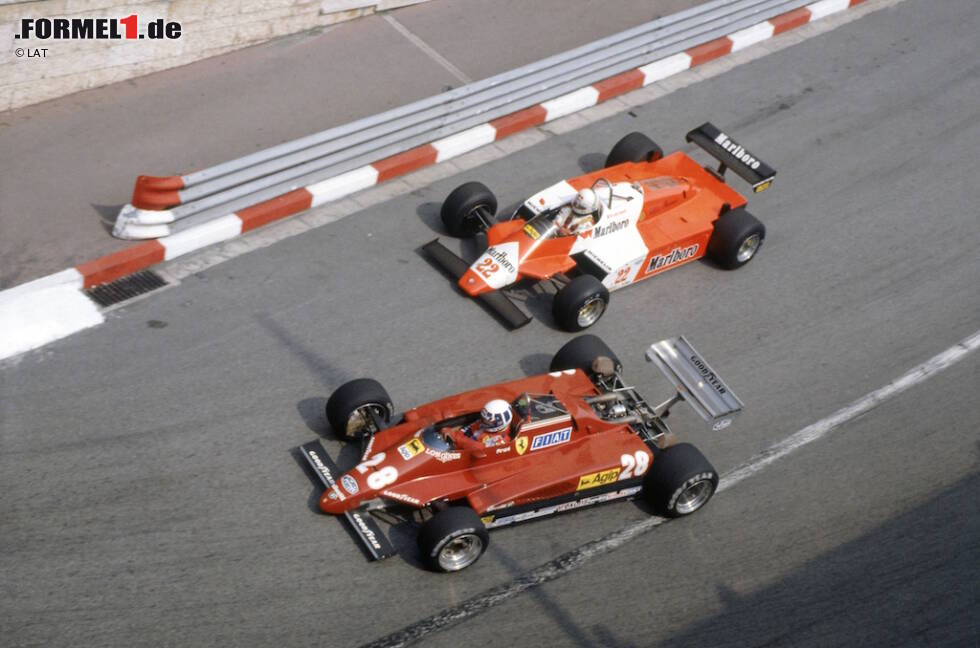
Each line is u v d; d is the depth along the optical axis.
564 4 24.81
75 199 17.75
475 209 18.03
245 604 12.53
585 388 14.80
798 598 13.67
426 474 13.39
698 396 14.15
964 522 14.92
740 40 24.42
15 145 18.61
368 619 12.59
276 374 15.58
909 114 23.05
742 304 18.11
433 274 17.70
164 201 16.88
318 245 17.94
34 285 16.08
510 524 13.85
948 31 25.97
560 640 12.75
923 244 19.78
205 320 16.27
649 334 17.27
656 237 17.77
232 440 14.48
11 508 13.09
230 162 17.30
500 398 14.27
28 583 12.35
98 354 15.41
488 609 12.93
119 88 20.31
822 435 15.98
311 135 18.47
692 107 22.53
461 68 22.27
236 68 21.31
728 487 15.03
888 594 13.85
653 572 13.73
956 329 18.06
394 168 19.48
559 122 21.62
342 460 14.37
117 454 14.02
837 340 17.64
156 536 13.09
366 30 22.95
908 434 16.14
